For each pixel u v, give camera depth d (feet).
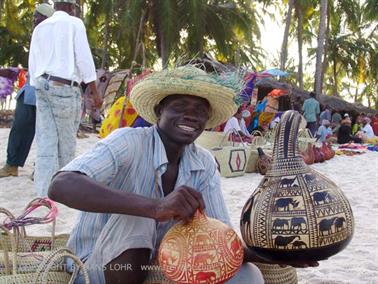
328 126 62.03
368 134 63.36
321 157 36.45
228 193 22.11
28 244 8.41
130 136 7.44
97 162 6.93
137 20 73.31
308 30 120.06
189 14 73.77
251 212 6.88
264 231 6.66
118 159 7.16
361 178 28.58
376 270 11.94
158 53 78.18
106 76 35.17
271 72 50.37
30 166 25.08
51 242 8.77
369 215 18.17
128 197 6.46
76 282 7.54
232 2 84.94
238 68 8.77
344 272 11.67
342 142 61.11
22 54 103.30
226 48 81.15
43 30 16.98
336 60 122.21
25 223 7.22
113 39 89.04
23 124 21.54
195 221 6.66
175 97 7.23
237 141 30.76
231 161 27.68
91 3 83.66
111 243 7.38
